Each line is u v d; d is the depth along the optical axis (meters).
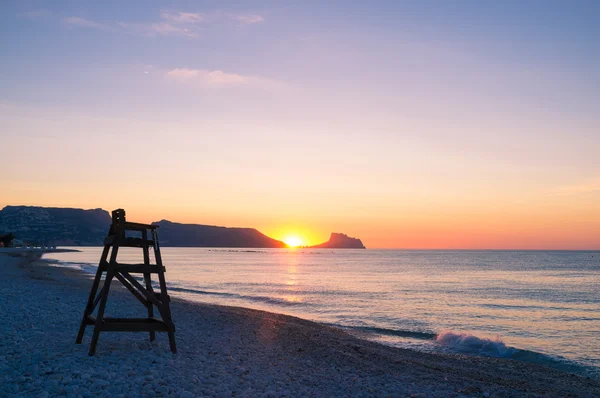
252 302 38.25
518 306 41.25
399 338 22.94
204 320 20.16
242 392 8.91
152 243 11.28
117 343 12.14
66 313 18.25
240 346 14.33
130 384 8.47
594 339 25.42
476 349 20.62
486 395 10.77
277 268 116.81
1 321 15.16
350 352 15.35
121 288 37.47
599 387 14.40
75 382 8.27
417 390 10.72
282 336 17.31
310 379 10.82
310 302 40.06
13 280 34.69
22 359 9.77
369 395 9.84
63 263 95.50
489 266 135.38
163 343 12.88
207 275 80.69
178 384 8.82
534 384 13.83
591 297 49.72
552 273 99.56
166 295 11.19
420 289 57.31
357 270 110.25
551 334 27.00
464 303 42.66
